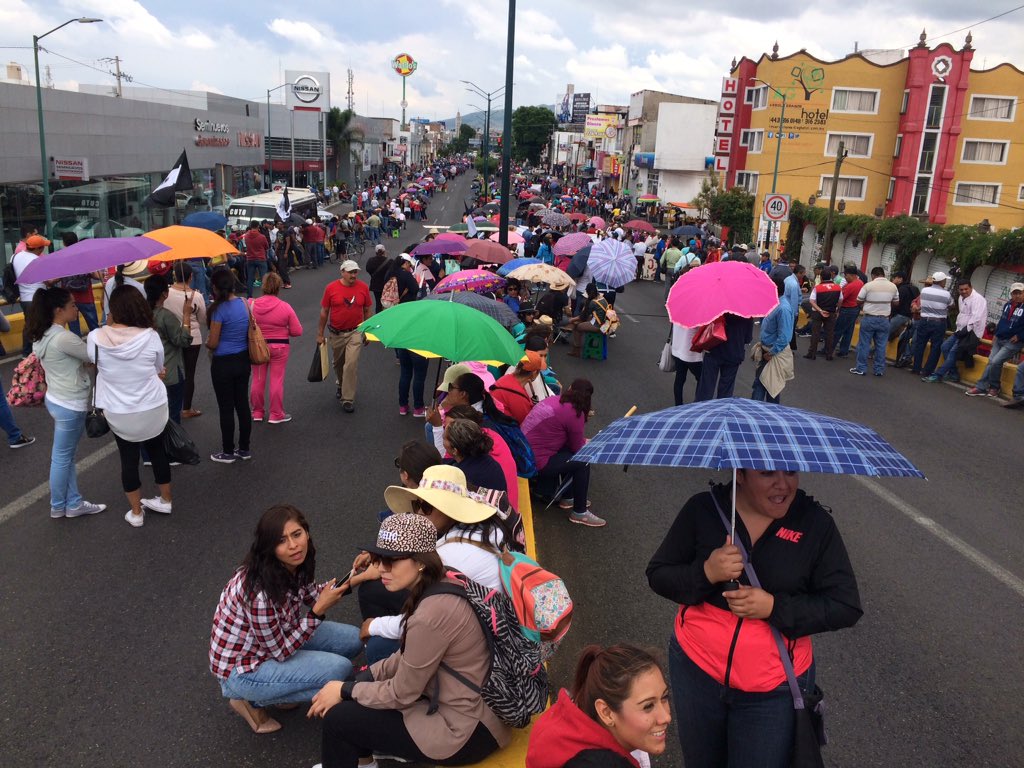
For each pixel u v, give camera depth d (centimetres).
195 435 885
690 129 6925
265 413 965
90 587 544
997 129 4781
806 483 836
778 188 4916
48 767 377
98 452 822
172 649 476
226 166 4378
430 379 1223
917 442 994
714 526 297
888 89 4772
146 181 3159
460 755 337
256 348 777
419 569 337
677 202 7050
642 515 723
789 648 287
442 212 6638
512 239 2133
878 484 836
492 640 338
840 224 3014
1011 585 611
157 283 791
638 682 249
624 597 567
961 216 4891
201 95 5522
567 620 379
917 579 616
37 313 609
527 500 668
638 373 1339
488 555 394
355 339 991
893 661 499
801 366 1487
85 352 618
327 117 7681
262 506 695
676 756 406
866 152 4853
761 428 260
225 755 390
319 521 669
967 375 1364
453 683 334
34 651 468
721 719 298
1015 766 404
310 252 2866
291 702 404
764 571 285
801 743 283
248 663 391
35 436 855
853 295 1566
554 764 266
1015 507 779
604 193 8781
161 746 395
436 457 486
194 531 638
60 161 2302
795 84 4784
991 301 1930
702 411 281
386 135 11531
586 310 1449
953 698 461
